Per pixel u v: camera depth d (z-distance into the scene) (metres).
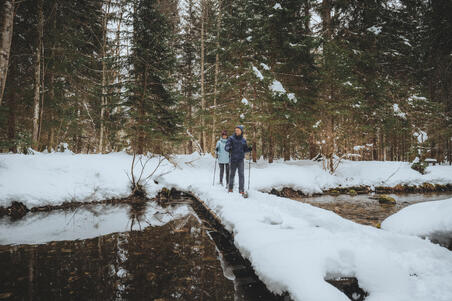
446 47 12.01
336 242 2.42
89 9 11.16
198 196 6.73
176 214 5.73
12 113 10.39
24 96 10.44
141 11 9.53
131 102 9.41
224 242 3.74
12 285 2.39
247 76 10.00
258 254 2.37
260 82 9.84
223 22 12.85
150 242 3.74
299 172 9.97
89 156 8.51
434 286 1.79
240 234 3.04
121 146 9.56
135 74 9.93
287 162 11.94
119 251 3.36
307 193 8.84
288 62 10.65
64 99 11.69
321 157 11.93
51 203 6.10
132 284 2.44
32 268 2.79
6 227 4.55
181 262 3.01
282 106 9.98
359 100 9.98
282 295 1.86
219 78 12.84
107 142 12.95
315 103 10.53
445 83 13.16
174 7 15.22
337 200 7.75
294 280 1.82
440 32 11.60
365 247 2.29
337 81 9.74
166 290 2.33
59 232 4.26
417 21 12.88
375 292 1.80
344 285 1.95
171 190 8.21
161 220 5.15
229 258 3.14
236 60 11.25
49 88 11.24
